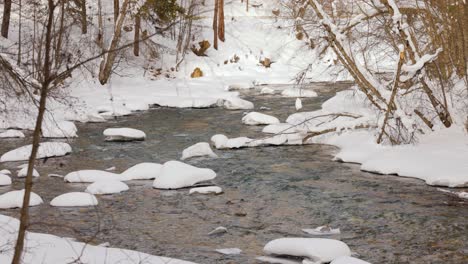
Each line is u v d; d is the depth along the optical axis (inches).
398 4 719.1
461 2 687.1
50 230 419.2
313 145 759.1
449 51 710.5
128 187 548.7
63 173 615.5
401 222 441.7
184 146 760.3
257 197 520.1
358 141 718.5
